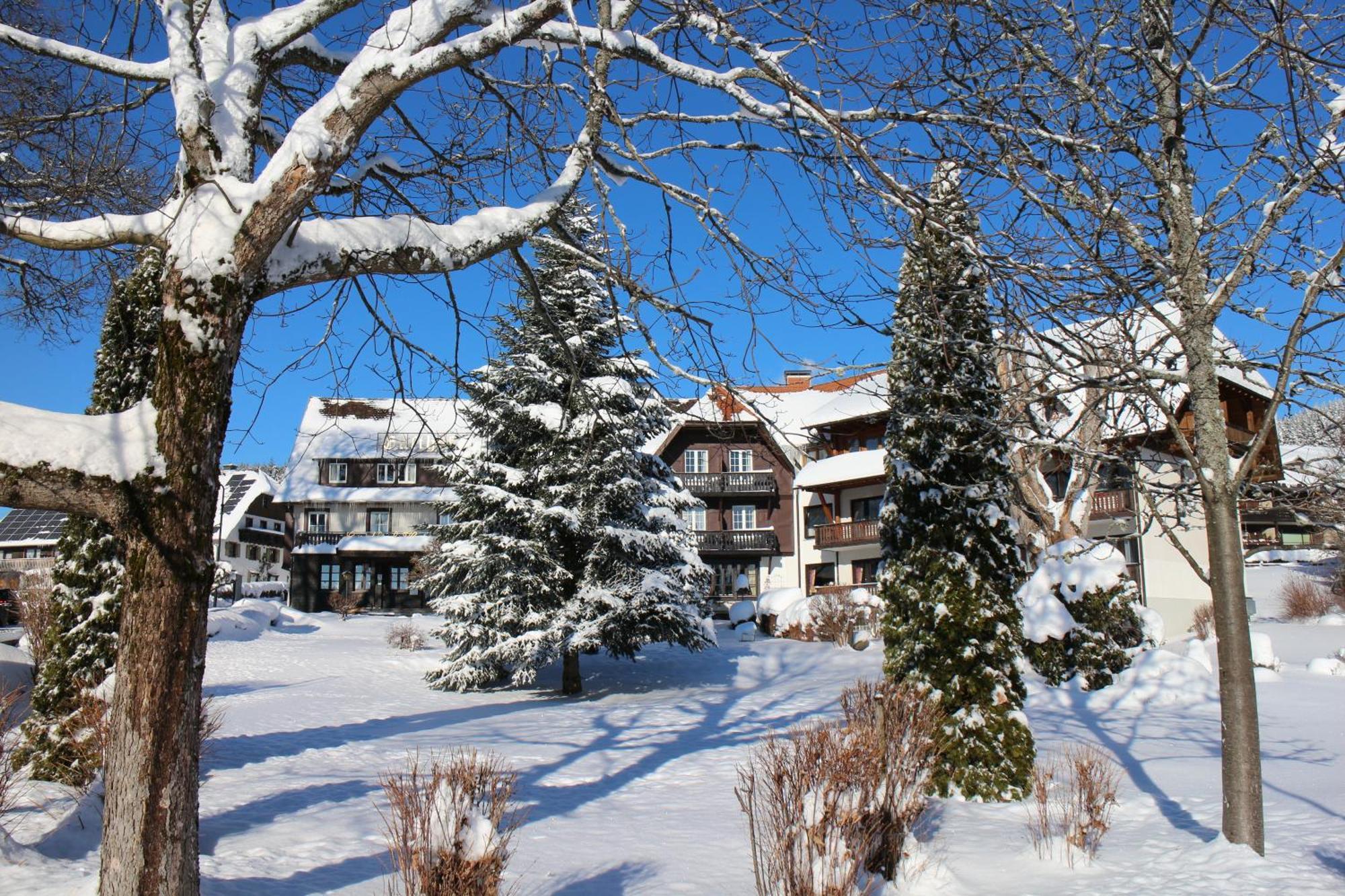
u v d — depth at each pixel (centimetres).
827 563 4650
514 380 2362
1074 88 716
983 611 1080
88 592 1116
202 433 488
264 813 981
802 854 580
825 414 4259
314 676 2795
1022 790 1036
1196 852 784
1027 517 2270
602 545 2377
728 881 746
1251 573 3972
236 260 499
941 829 917
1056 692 1856
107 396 1170
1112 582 1959
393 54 532
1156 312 714
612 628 2328
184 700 471
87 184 712
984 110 671
